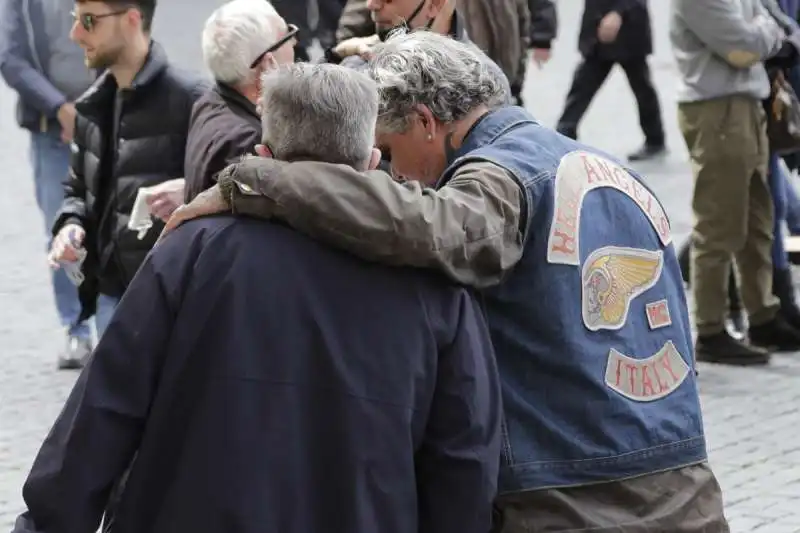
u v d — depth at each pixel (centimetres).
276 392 487
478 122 557
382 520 491
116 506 518
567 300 531
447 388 502
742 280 1423
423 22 867
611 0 2208
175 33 3238
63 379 1330
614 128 2456
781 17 1364
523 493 524
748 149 1328
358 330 493
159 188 862
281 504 486
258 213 496
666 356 553
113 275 942
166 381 493
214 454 484
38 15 1340
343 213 486
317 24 1633
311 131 503
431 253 493
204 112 823
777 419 1219
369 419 489
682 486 545
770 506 1030
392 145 561
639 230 553
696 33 1307
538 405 531
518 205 524
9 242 1834
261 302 489
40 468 500
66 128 1342
